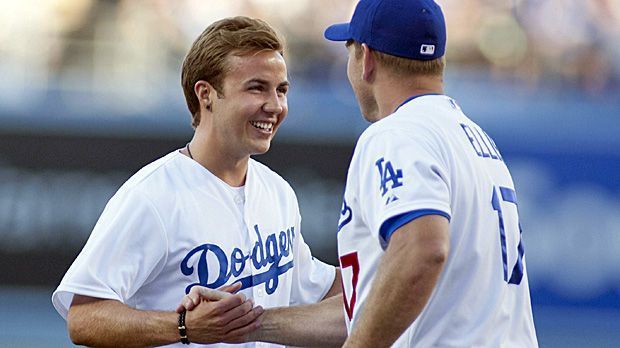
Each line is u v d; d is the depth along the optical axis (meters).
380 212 5.55
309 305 7.01
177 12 18.69
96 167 16.47
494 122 17.66
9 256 16.16
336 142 16.70
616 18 19.52
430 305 5.75
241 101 6.78
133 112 16.80
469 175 5.78
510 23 19.33
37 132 16.41
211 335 6.49
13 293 16.12
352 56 6.24
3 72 17.05
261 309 6.88
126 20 18.27
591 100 18.77
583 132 17.41
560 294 17.03
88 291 6.50
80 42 17.89
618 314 17.02
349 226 5.97
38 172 16.31
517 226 6.11
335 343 6.94
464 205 5.73
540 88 18.91
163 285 6.82
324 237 16.44
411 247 5.36
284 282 7.34
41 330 15.95
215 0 18.91
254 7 19.14
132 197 6.71
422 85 6.04
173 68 18.19
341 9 19.20
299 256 7.66
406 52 5.96
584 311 17.02
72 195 16.34
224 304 6.43
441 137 5.77
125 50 18.09
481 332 5.73
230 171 7.09
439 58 6.07
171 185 6.85
